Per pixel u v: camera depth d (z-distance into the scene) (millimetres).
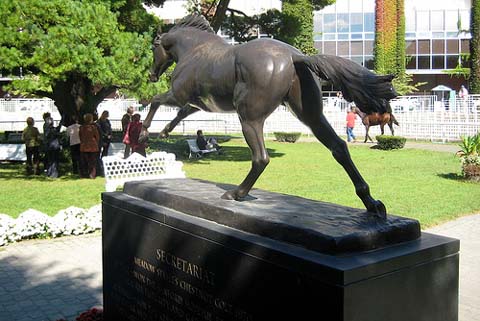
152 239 3932
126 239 4309
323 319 2582
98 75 11195
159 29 4848
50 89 16922
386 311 2684
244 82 3582
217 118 33188
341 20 42250
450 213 8961
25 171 14711
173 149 20016
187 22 4461
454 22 41562
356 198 10133
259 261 2951
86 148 13070
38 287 5652
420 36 41844
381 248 2867
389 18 40031
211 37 4242
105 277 4711
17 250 7105
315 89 3512
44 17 10938
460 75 41312
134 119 12680
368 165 16109
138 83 11914
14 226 7508
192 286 3506
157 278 3895
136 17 13836
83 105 15852
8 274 6074
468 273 6047
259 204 3578
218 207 3484
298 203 3637
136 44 11680
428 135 26953
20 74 11969
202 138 18531
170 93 4324
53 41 10664
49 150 13227
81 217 8141
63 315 4918
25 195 10680
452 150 21172
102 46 11742
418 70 41969
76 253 6965
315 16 42344
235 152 20297
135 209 4141
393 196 10516
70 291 5539
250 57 3541
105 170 10820
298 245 2900
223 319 3242
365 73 3090
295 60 3496
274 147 22969
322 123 3527
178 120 4562
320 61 3256
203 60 4062
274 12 18297
